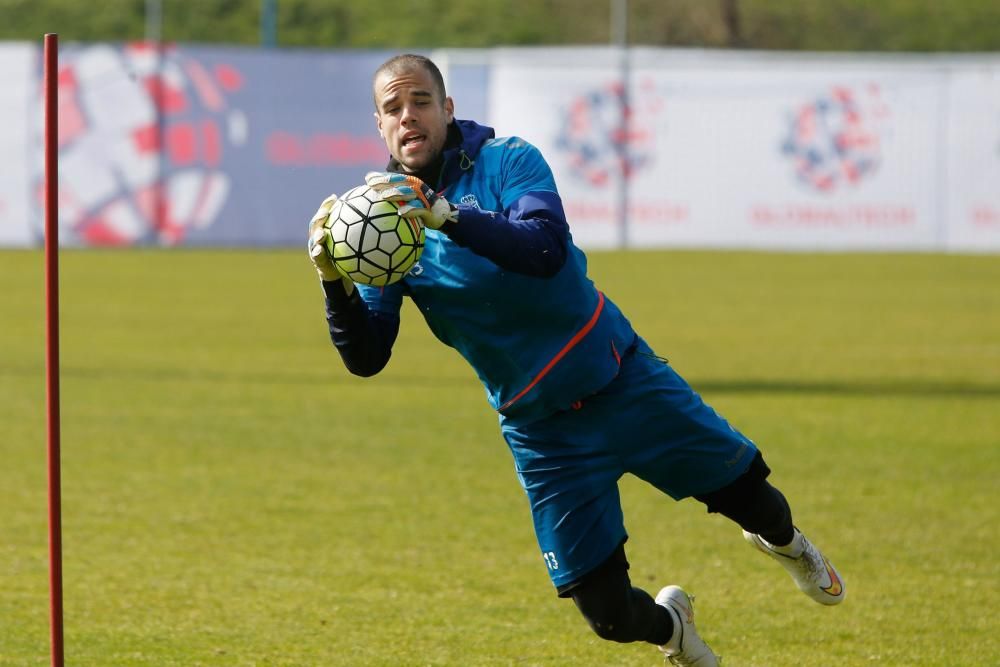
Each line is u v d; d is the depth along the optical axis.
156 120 93.94
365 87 95.56
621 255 92.75
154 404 40.41
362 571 23.22
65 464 32.06
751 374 46.25
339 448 34.25
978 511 27.69
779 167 95.44
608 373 15.62
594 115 95.88
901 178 94.44
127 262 86.50
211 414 38.88
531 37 123.50
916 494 29.22
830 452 33.69
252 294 71.00
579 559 15.82
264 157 95.19
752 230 95.94
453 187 15.23
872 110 94.38
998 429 36.75
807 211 95.56
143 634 19.73
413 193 13.92
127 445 34.41
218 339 54.88
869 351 51.97
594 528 15.82
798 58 95.25
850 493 29.30
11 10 124.75
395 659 18.72
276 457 33.09
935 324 60.09
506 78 95.94
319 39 123.38
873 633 19.94
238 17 125.19
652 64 95.62
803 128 95.06
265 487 29.80
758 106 95.25
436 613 20.89
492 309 15.34
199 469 31.62
